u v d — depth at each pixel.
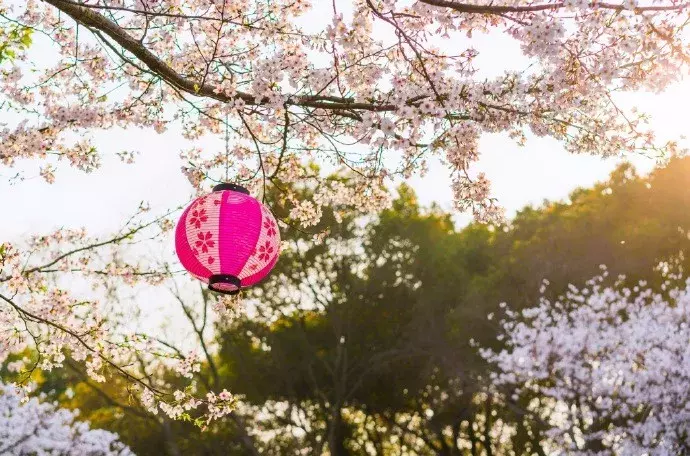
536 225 21.84
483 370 19.02
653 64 3.64
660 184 20.00
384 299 20.66
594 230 19.62
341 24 3.32
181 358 4.74
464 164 3.75
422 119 3.45
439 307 20.42
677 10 3.27
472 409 20.34
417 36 3.94
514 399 17.66
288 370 20.94
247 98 3.73
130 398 4.68
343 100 3.72
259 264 3.62
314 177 4.87
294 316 21.22
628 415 14.56
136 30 4.62
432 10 3.72
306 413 21.88
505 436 20.86
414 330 20.47
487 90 3.62
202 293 19.22
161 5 4.23
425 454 22.28
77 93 4.82
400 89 3.53
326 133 4.41
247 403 20.97
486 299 19.55
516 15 3.43
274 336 20.88
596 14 3.45
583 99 3.96
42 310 4.71
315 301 21.20
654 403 13.37
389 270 20.94
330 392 21.16
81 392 20.97
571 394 14.34
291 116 4.43
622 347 13.85
